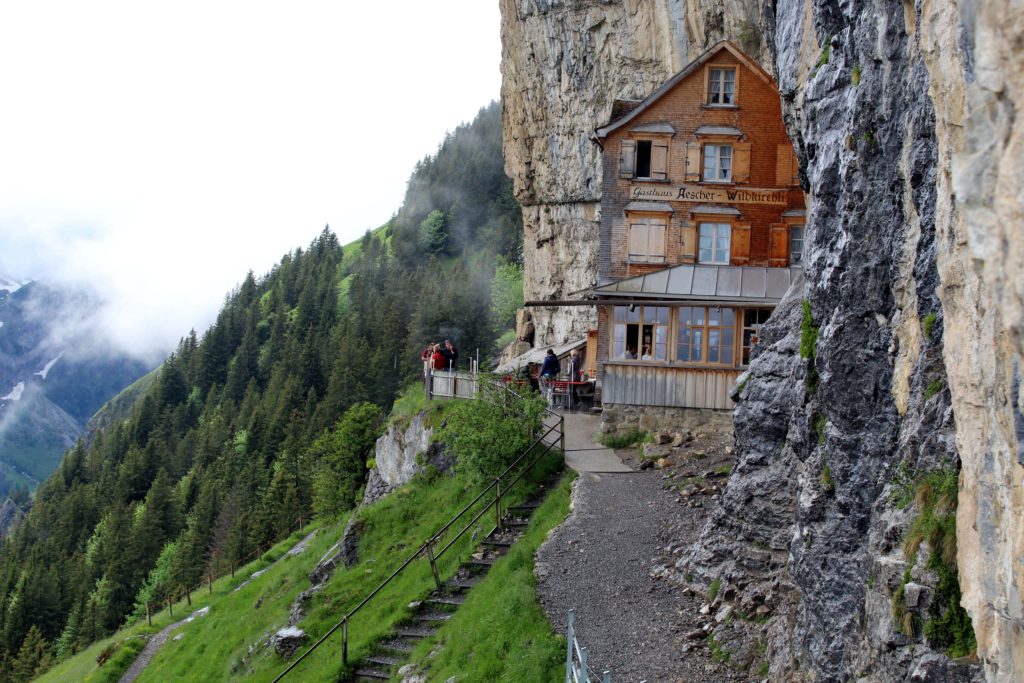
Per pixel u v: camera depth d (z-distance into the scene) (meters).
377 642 22.25
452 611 22.62
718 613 17.48
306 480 65.94
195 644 34.78
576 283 50.78
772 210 32.41
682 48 42.41
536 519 24.44
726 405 29.33
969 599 7.86
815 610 13.02
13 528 136.12
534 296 54.91
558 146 49.84
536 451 27.70
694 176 32.50
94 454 123.38
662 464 26.39
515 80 51.69
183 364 143.50
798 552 13.52
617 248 32.81
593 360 37.78
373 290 139.50
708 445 27.80
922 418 10.75
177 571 67.69
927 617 9.70
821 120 14.84
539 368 41.66
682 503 23.02
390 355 92.75
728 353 29.56
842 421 13.00
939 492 10.09
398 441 35.25
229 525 71.62
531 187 53.25
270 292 164.25
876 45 12.57
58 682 38.97
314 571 31.62
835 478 13.02
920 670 9.59
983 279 6.46
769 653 15.69
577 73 46.84
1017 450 6.40
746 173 32.41
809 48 18.08
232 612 36.56
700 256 32.59
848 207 13.11
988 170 5.99
